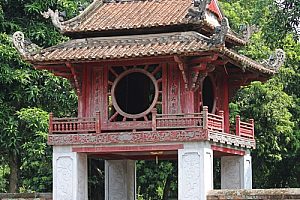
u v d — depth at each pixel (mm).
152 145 27609
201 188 26844
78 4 41000
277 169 47938
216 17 30953
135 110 29719
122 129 28484
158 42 28156
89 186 42781
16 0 40219
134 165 33938
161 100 28641
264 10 48469
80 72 29328
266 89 43438
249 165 31859
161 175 43125
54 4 39812
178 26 28250
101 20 29688
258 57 43875
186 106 28016
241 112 43938
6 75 37750
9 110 38531
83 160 28859
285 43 46562
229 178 31297
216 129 28062
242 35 32531
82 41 29312
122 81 29484
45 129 37750
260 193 26312
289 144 45406
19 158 42000
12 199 30219
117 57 27484
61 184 28484
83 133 28672
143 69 28719
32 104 40031
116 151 28047
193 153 27078
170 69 28406
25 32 39250
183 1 30312
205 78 30250
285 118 43594
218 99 31109
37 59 28297
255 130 43719
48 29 39750
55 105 40688
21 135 38625
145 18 29109
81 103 29297
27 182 43281
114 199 33000
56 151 28688
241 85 32156
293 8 35938
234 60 28266
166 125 27734
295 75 46625
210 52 26484
